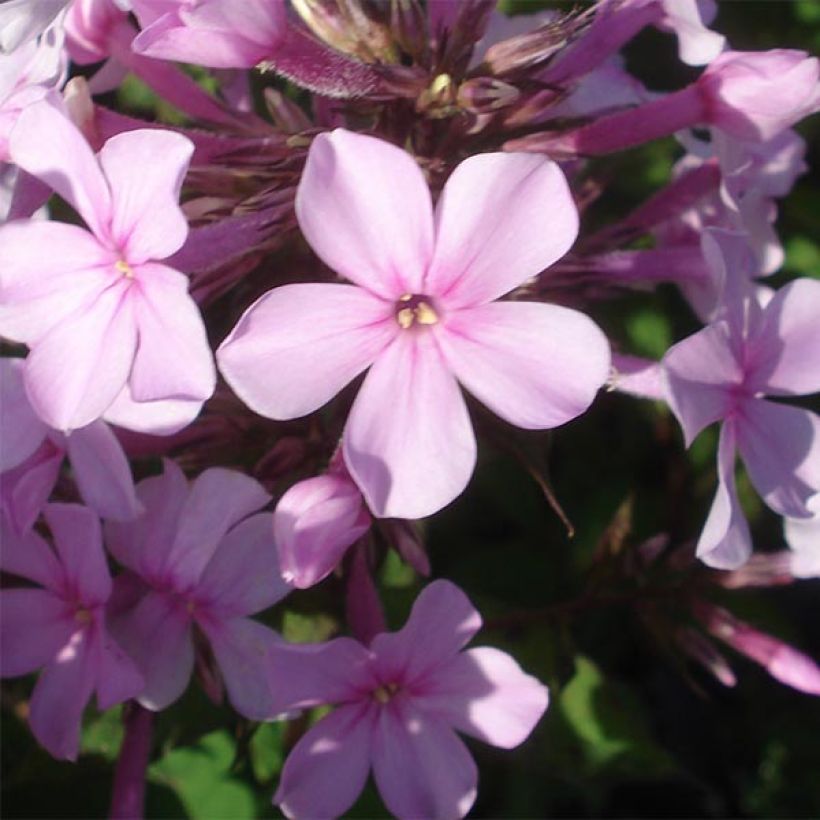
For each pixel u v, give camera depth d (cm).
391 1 11
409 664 11
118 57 12
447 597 10
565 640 14
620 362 12
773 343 11
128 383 10
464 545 16
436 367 10
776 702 18
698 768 19
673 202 13
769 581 13
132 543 11
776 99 11
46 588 11
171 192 9
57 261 10
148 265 10
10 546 11
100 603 11
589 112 13
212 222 11
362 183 9
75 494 12
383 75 11
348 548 11
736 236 10
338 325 9
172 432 10
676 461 16
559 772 15
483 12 11
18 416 10
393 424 9
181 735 13
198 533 10
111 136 11
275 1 10
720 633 13
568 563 16
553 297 12
